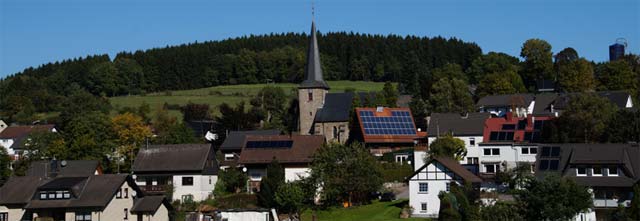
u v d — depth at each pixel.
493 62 176.75
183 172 98.94
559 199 70.00
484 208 74.88
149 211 83.56
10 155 129.38
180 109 179.12
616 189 82.31
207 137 141.25
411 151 109.56
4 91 196.00
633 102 131.88
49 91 199.50
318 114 132.00
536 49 160.38
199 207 92.50
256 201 92.12
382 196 92.06
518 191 73.44
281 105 169.12
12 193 84.12
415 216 83.31
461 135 104.38
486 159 101.50
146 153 102.06
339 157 91.00
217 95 196.50
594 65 161.38
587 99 102.81
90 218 81.88
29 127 152.25
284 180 96.25
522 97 135.75
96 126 115.44
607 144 88.38
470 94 147.38
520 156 99.12
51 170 97.00
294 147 103.00
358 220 82.38
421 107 134.00
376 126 117.75
